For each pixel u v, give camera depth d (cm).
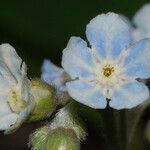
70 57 6
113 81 6
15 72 6
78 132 7
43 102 6
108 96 6
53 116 7
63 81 7
